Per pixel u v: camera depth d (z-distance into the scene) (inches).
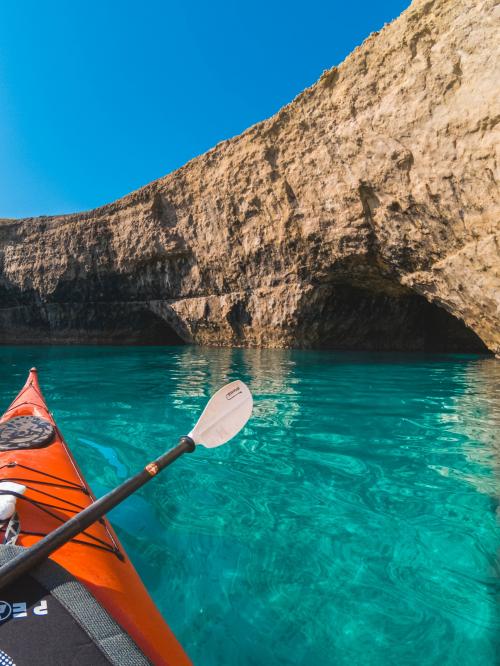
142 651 43.8
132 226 632.4
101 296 721.0
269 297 519.5
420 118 305.7
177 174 563.5
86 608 44.4
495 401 219.0
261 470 135.5
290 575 85.2
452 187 296.5
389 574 85.2
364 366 359.3
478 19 264.4
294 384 273.0
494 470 132.9
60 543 48.8
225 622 73.3
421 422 183.3
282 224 457.7
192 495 119.3
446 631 70.6
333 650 67.3
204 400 232.1
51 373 346.0
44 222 737.6
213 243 549.0
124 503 114.9
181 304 625.9
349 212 386.3
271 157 446.3
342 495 118.1
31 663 39.1
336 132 370.3
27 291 779.4
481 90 266.4
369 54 337.4
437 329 568.4
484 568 86.7
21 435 109.0
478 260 297.4
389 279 437.1
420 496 116.6
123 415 200.1
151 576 85.0
